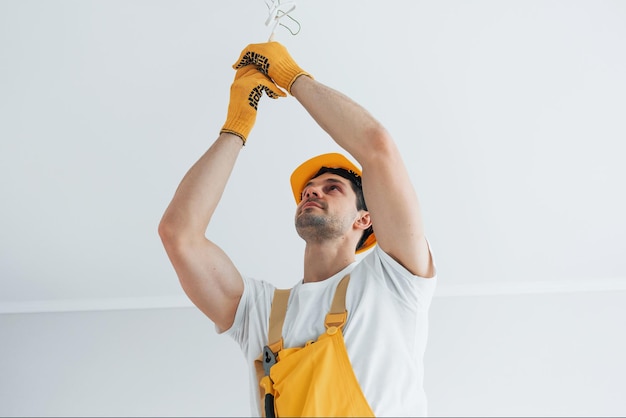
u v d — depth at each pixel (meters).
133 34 2.97
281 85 1.75
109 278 4.45
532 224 4.03
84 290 4.55
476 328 4.23
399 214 1.52
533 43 3.03
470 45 3.03
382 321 1.50
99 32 2.95
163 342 4.32
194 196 1.70
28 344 4.36
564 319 4.25
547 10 2.90
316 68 3.15
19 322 4.52
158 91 3.21
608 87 3.21
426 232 4.11
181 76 3.15
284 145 3.50
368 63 3.10
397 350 1.47
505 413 3.69
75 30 2.94
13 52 3.03
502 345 4.10
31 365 4.23
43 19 2.90
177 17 2.91
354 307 1.53
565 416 3.64
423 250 1.55
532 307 4.36
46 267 4.35
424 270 1.57
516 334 4.17
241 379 4.07
